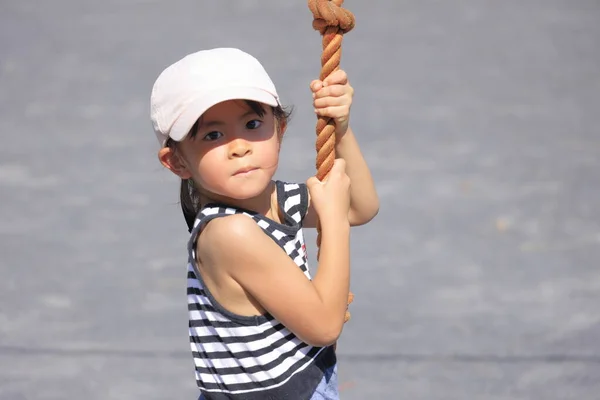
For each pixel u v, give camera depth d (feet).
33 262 80.94
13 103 133.18
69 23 177.68
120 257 82.23
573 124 119.44
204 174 30.73
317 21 32.17
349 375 61.98
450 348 65.57
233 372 31.07
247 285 30.14
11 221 90.89
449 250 82.33
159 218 91.71
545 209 91.50
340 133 33.01
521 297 73.31
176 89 30.27
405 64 148.77
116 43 162.61
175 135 30.42
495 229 86.89
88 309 72.18
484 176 101.09
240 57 30.91
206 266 30.81
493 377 61.72
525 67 146.82
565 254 81.10
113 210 94.02
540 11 182.60
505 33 167.02
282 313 30.07
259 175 30.73
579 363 63.36
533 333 67.62
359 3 189.88
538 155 107.65
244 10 184.03
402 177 101.19
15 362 64.18
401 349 65.51
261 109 30.78
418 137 114.83
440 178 100.83
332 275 30.55
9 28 174.91
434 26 172.04
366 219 35.27
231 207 31.53
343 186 32.07
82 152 112.06
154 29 171.32
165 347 66.44
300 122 118.01
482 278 76.64
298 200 33.27
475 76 142.20
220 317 30.94
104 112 128.26
